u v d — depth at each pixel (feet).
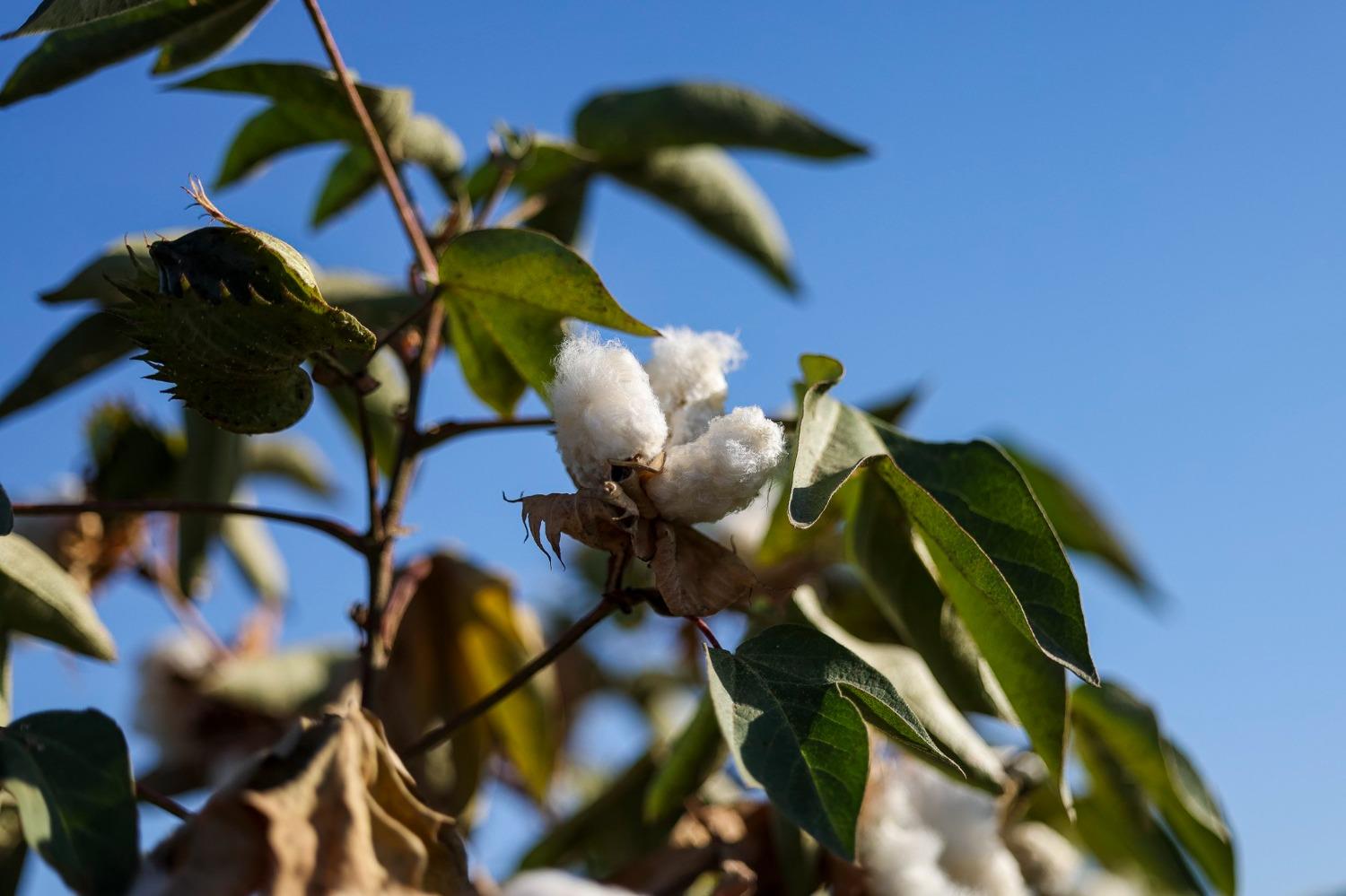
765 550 2.84
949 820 2.68
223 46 2.71
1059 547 2.44
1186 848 2.89
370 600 2.54
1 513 2.32
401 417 2.63
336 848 2.13
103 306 2.80
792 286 3.32
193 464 3.01
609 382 2.25
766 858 2.67
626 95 3.09
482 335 2.62
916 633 2.58
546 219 3.28
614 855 2.98
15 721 2.21
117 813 2.15
